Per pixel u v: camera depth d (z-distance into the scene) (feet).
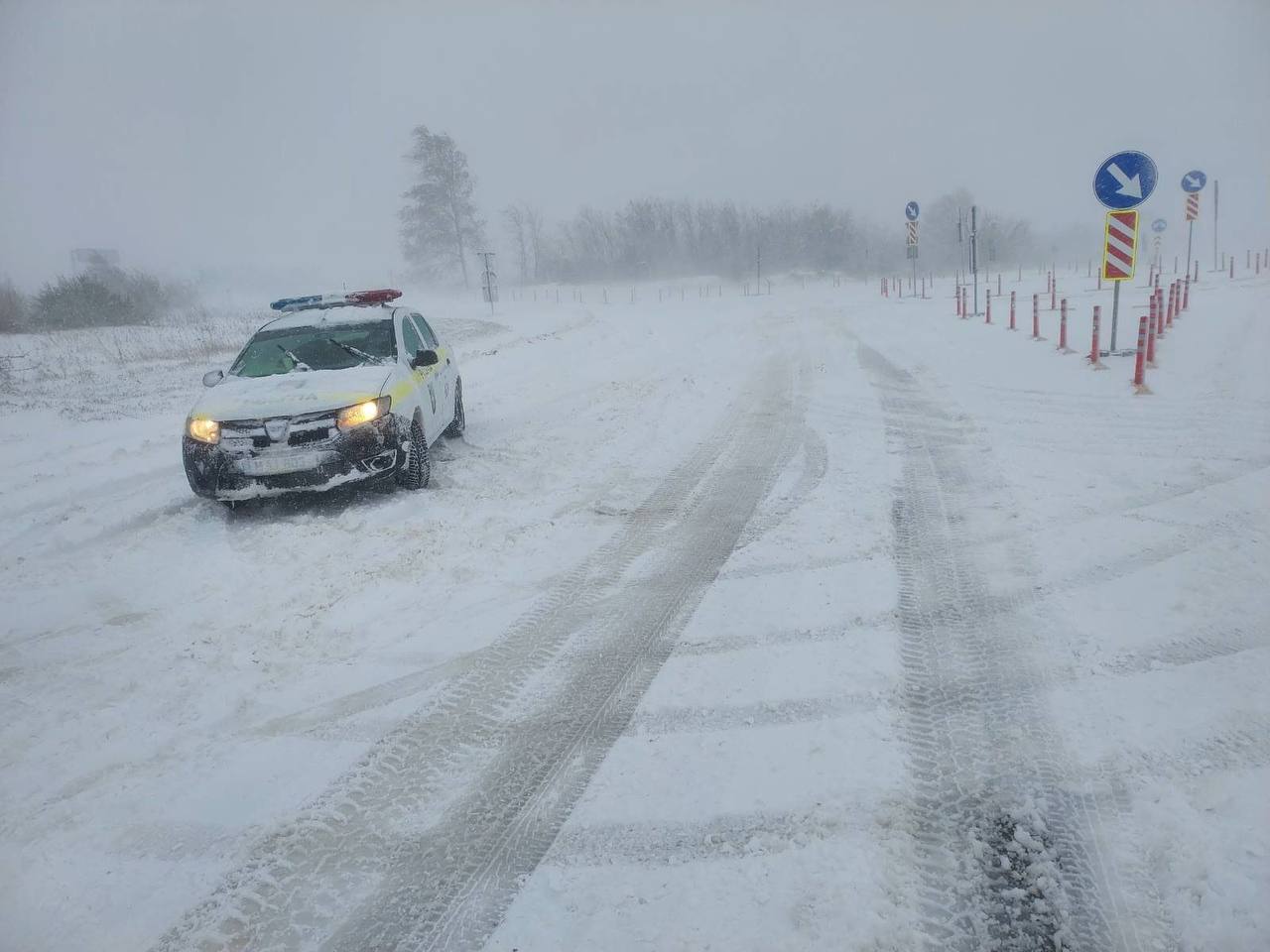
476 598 17.52
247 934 8.78
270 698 13.82
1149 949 7.95
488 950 8.38
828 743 11.64
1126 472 23.68
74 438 37.88
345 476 22.81
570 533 21.30
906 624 15.28
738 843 9.71
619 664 14.40
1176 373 38.04
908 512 21.68
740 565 18.63
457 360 62.64
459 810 10.71
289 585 18.66
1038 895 8.70
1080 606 15.48
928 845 9.52
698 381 45.91
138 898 9.36
